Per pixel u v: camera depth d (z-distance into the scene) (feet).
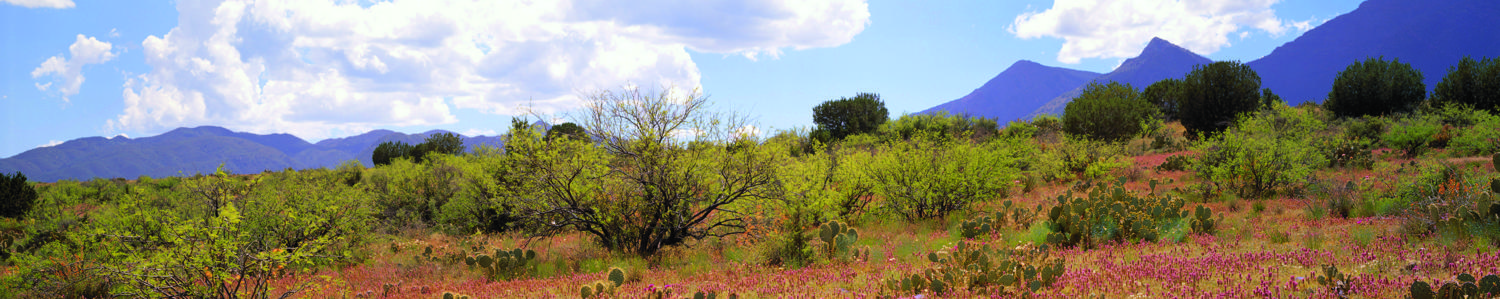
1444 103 98.73
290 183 42.75
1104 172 61.87
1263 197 42.24
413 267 32.81
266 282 22.93
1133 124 109.50
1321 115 113.39
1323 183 39.99
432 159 77.71
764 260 27.55
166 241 22.75
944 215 42.06
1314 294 14.15
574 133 35.53
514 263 30.14
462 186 57.98
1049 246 25.84
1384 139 73.20
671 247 34.88
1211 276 17.16
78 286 27.07
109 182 103.91
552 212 35.19
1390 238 20.63
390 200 63.10
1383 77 109.60
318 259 31.53
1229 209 37.45
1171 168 65.77
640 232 34.63
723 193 34.58
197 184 29.73
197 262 20.38
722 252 32.96
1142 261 19.97
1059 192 52.47
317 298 26.96
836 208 41.86
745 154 34.42
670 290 21.29
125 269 21.84
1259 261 18.60
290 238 30.19
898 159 43.96
